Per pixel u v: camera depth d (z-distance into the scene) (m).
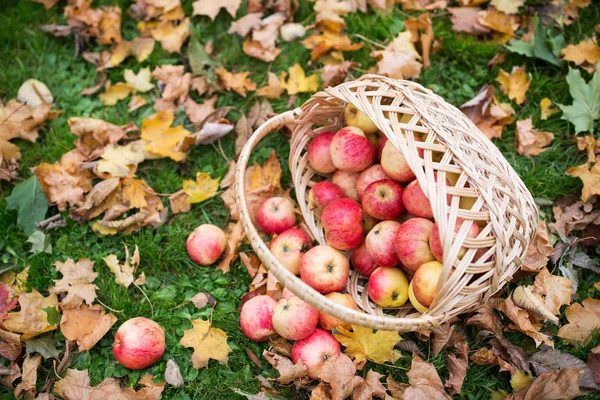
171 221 1.55
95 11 1.71
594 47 1.60
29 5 1.73
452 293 1.26
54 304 1.44
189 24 1.69
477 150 1.31
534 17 1.62
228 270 1.48
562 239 1.47
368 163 1.44
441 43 1.66
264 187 1.54
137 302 1.47
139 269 1.51
